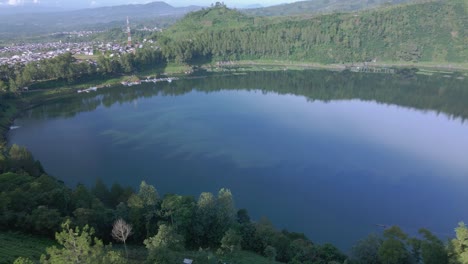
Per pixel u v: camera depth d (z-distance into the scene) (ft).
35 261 203.51
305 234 334.44
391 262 234.38
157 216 263.29
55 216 248.32
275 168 468.34
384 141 564.30
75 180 434.30
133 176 445.78
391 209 377.91
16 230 246.68
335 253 257.34
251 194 404.36
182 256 211.20
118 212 264.72
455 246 226.17
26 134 596.29
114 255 158.20
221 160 492.54
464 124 650.84
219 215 263.49
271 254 248.93
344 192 410.11
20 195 264.93
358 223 353.92
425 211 375.04
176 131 608.19
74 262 142.92
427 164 483.51
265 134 593.83
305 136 584.81
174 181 432.66
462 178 444.14
